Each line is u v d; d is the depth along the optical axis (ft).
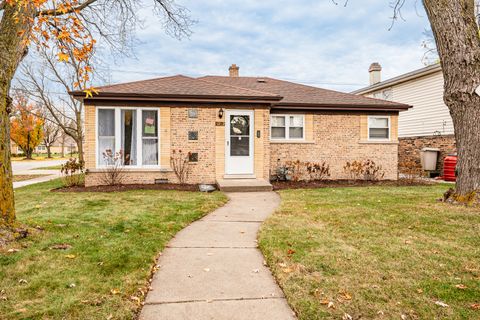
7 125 14.96
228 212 22.66
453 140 48.24
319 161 41.91
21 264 12.01
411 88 58.29
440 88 51.75
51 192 30.78
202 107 36.17
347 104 41.37
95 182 34.60
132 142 35.60
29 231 15.46
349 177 42.50
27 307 9.06
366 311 9.18
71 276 11.14
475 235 16.02
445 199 24.30
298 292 10.32
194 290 10.67
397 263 12.57
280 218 19.98
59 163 104.42
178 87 37.60
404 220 19.06
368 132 42.98
